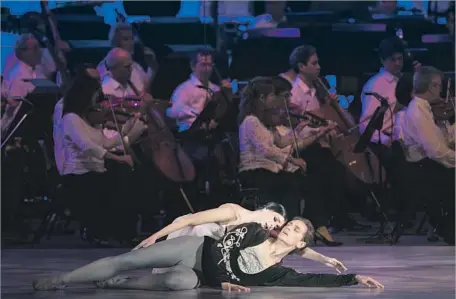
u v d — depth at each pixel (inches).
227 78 800.9
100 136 746.8
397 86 793.6
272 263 446.3
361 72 797.9
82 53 788.6
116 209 749.3
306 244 447.8
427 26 805.2
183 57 802.8
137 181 759.1
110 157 748.0
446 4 804.0
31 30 788.0
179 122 792.9
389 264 603.8
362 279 452.4
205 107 784.3
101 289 451.2
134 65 797.2
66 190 745.0
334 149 782.5
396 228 761.0
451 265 596.1
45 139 769.6
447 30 804.6
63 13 791.1
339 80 797.2
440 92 783.7
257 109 773.9
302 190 768.9
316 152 779.4
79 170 743.7
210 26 807.1
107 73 785.6
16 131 772.0
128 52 789.2
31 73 784.3
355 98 798.5
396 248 723.4
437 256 660.1
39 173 771.4
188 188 775.7
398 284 487.2
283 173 765.9
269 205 455.2
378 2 804.0
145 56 801.6
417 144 764.6
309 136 778.8
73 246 747.4
